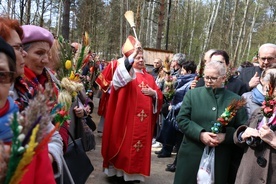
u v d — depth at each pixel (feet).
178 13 87.45
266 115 8.21
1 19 5.48
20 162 3.65
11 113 4.37
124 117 14.05
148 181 15.34
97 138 22.18
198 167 9.73
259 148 8.37
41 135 3.96
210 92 9.92
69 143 8.03
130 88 14.01
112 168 14.47
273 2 91.09
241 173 8.66
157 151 20.31
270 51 11.96
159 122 20.54
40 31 6.81
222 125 9.36
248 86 12.82
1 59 4.21
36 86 6.23
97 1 80.84
